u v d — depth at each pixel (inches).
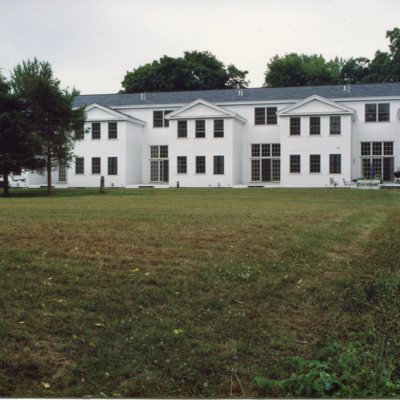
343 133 1910.7
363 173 2018.9
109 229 466.9
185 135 2050.9
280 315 258.5
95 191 1606.8
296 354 216.4
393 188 1696.6
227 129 2009.1
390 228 547.2
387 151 1996.8
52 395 182.7
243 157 2132.1
